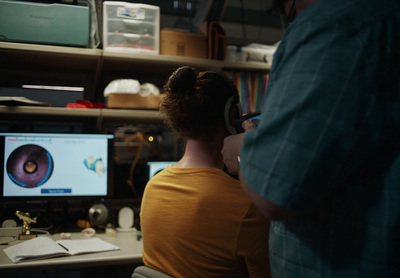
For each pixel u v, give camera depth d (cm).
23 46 158
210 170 75
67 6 165
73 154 171
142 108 177
